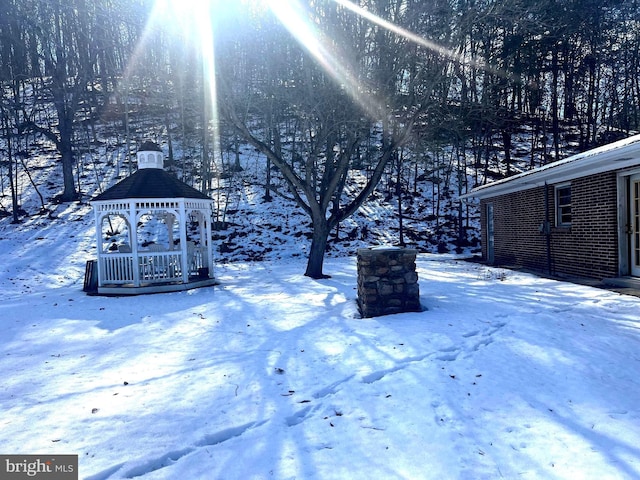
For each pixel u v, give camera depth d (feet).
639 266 28.63
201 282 39.11
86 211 72.79
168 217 46.11
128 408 12.87
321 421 11.63
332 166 43.29
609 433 10.41
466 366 15.20
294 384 14.38
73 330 24.06
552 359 15.48
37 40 81.61
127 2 35.60
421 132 43.09
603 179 31.24
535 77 77.51
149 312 28.48
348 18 35.76
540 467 9.09
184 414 12.34
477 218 76.84
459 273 40.01
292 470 9.28
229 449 10.31
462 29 37.78
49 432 11.39
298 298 31.01
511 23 45.03
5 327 25.17
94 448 10.48
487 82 51.96
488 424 11.13
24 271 50.42
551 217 38.93
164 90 41.70
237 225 73.00
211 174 78.23
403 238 71.72
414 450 9.97
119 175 85.56
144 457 9.96
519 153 93.30
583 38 80.79
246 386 14.39
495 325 20.16
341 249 68.03
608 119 92.53
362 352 17.19
